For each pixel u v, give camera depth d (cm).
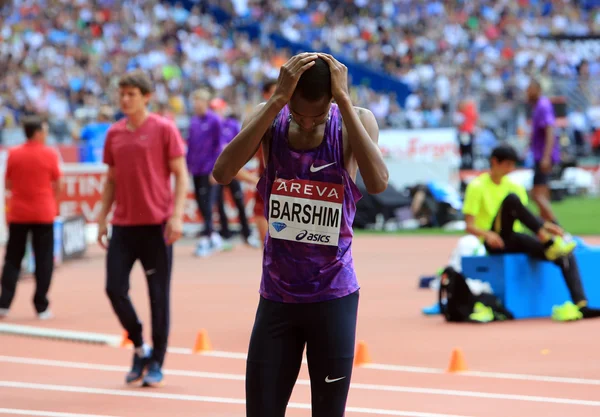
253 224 3566
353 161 804
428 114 5791
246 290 2275
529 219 1823
